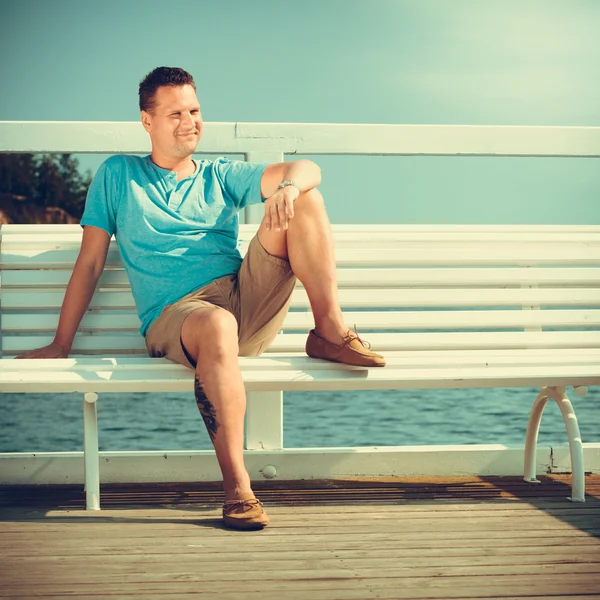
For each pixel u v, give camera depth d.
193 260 2.94
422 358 2.87
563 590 2.05
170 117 2.96
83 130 3.34
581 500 3.00
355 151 3.44
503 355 2.99
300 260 2.78
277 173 2.94
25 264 3.18
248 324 2.93
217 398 2.59
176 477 3.38
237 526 2.57
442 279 3.26
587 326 3.27
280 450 3.40
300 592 2.03
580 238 3.36
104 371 2.74
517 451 3.46
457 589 2.06
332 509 2.87
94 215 2.98
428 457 3.43
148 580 2.12
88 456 2.89
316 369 2.78
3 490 3.23
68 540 2.48
